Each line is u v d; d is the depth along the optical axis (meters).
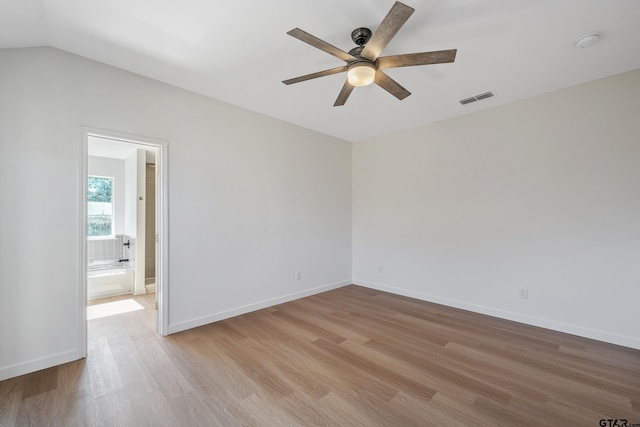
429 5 1.83
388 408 1.85
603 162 2.82
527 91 3.10
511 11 1.89
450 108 3.58
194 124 3.15
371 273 4.92
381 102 3.39
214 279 3.32
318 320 3.39
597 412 1.81
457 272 3.86
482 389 2.05
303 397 1.96
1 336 2.13
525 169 3.29
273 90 3.09
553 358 2.49
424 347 2.71
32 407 1.84
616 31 2.08
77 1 1.77
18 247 2.20
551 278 3.12
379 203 4.80
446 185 3.97
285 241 4.09
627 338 2.70
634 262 2.68
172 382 2.13
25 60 2.23
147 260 5.19
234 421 1.74
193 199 3.14
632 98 2.68
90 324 3.21
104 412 1.81
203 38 2.19
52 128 2.33
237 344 2.75
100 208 5.36
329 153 4.77
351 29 2.08
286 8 1.85
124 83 2.68
